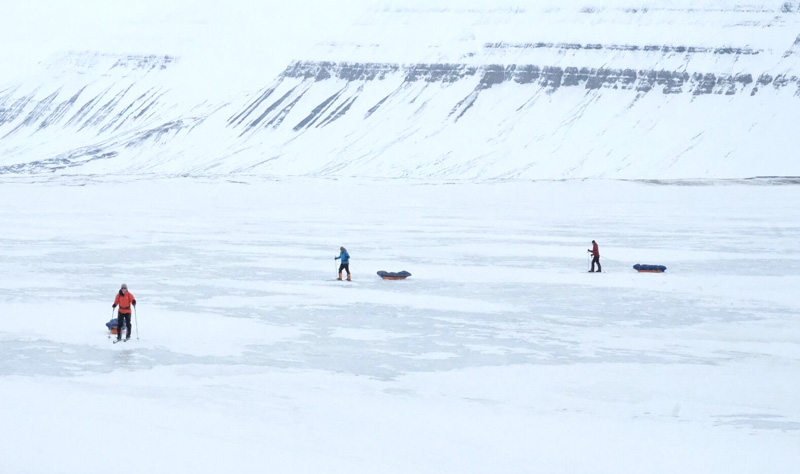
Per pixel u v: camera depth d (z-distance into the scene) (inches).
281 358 965.2
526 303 1363.2
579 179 7377.0
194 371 898.1
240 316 1222.9
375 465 607.2
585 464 628.1
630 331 1144.2
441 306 1325.0
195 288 1488.7
